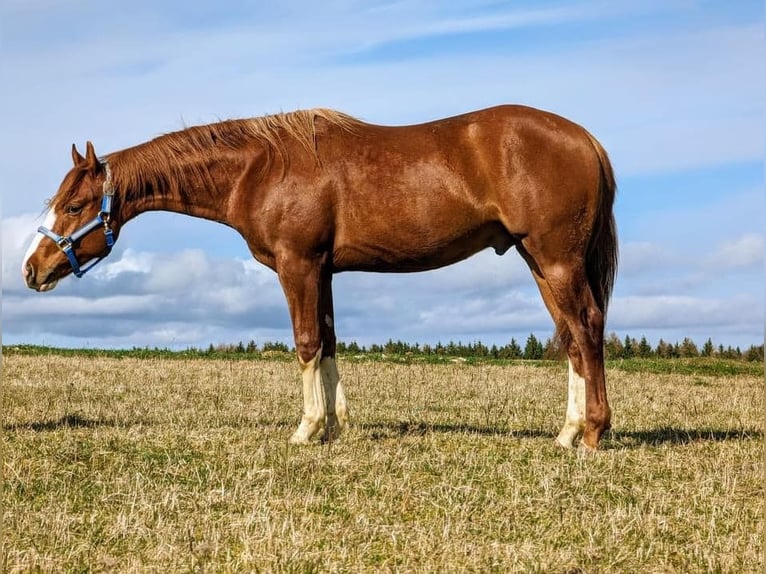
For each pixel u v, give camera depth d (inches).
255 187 340.5
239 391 580.1
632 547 225.3
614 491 278.5
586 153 322.3
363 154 334.3
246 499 263.0
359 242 335.3
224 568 206.2
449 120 338.3
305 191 331.9
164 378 660.7
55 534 228.7
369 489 275.7
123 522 235.1
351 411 477.7
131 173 350.9
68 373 680.4
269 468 295.6
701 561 214.5
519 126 322.7
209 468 299.3
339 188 332.5
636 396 597.9
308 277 336.2
